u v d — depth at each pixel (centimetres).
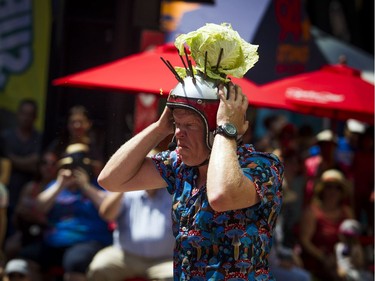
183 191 826
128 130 1884
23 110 2002
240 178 771
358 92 1866
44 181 1784
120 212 1564
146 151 855
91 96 1920
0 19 2033
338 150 2375
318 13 3722
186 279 812
